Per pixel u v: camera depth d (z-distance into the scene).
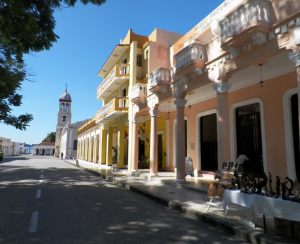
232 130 10.40
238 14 6.52
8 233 4.49
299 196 3.86
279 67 8.08
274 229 4.55
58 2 7.01
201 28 12.12
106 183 12.29
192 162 12.66
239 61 7.12
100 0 7.18
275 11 6.05
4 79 10.09
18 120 14.73
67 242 4.08
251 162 9.62
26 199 7.65
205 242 4.21
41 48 7.48
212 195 6.07
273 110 8.70
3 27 6.41
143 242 4.14
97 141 27.69
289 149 8.02
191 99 12.92
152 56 15.86
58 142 67.06
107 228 4.87
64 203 7.15
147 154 18.97
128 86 18.05
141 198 8.35
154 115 12.88
